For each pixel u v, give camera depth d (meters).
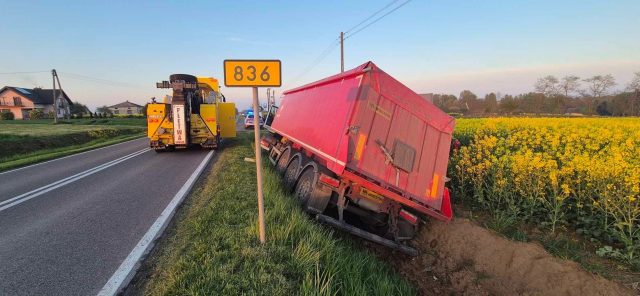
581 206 5.16
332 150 5.12
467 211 6.37
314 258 3.77
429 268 5.20
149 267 3.75
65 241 4.48
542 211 5.77
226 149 14.30
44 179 8.48
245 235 4.28
